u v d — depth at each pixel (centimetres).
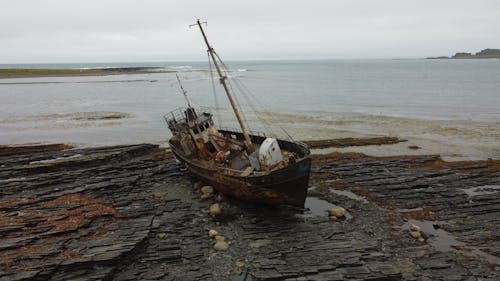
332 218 1781
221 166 2055
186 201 2053
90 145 3531
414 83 10144
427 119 4488
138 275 1325
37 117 5119
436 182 2236
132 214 1786
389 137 3497
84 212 1777
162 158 2933
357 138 3478
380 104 5903
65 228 1571
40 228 1572
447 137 3556
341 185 2230
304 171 1761
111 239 1486
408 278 1299
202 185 2272
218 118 4788
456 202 1939
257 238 1599
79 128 4375
